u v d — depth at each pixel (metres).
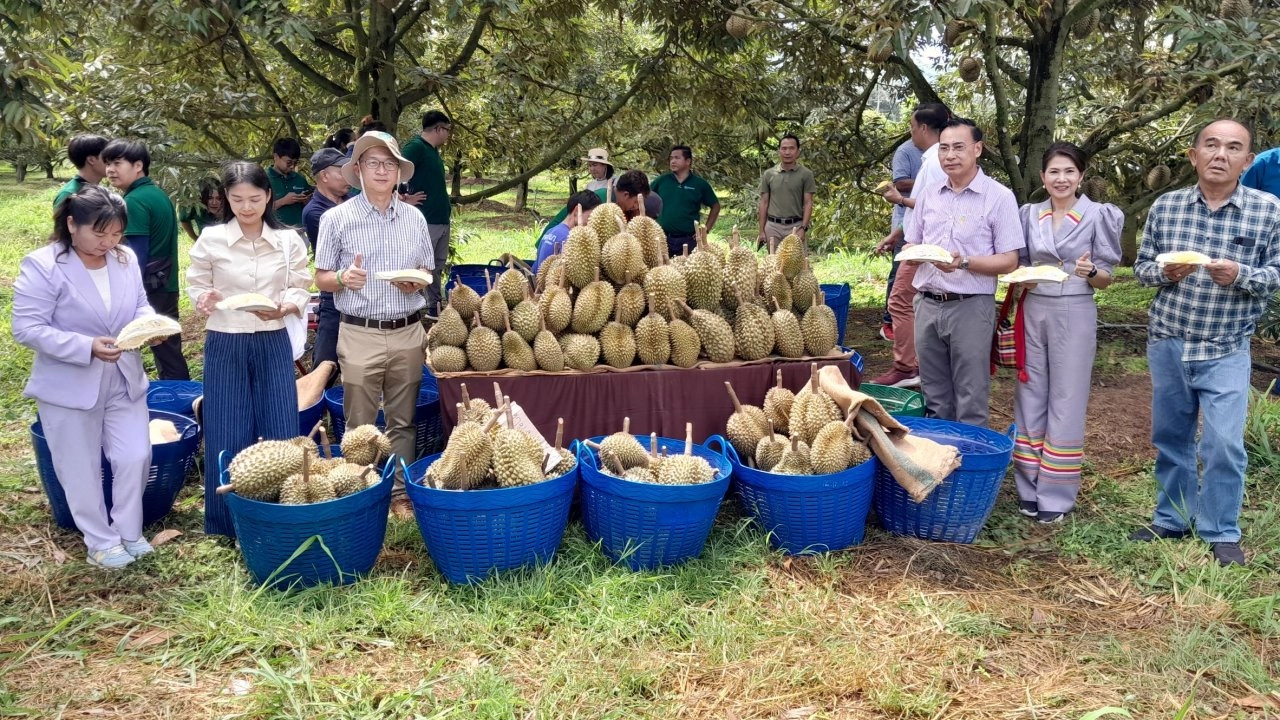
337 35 10.36
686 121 11.34
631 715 2.99
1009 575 4.03
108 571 3.90
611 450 4.06
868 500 4.20
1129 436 5.82
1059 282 4.09
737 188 13.76
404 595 3.66
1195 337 4.02
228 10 6.94
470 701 2.99
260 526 3.57
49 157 9.22
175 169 8.03
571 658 3.29
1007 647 3.43
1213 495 4.12
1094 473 5.23
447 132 8.17
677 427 4.71
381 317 4.37
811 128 10.43
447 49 10.73
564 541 4.19
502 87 10.25
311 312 7.22
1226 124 3.85
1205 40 6.07
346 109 10.45
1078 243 4.31
